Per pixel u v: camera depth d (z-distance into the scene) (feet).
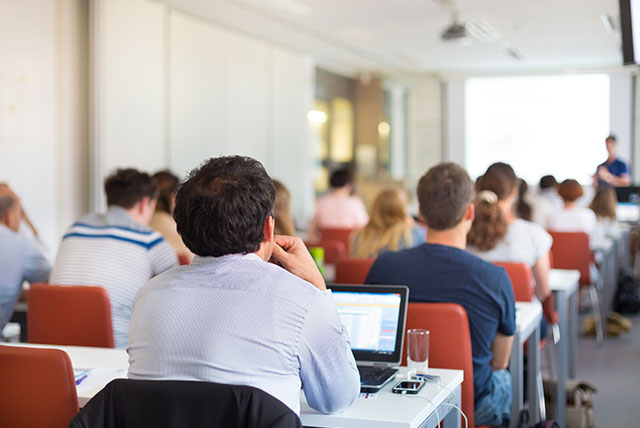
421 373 6.29
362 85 37.60
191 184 4.79
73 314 8.56
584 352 16.84
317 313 4.79
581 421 11.17
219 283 4.76
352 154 37.40
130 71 19.89
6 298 9.95
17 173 17.17
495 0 22.58
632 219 25.75
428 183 7.70
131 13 19.88
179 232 4.86
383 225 12.05
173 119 21.89
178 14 22.07
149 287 4.97
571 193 19.10
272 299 4.70
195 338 4.64
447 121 39.68
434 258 7.47
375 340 6.51
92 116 18.76
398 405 5.57
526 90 38.58
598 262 20.31
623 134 36.83
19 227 10.53
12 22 16.89
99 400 4.42
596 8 23.77
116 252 9.28
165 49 21.45
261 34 26.48
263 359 4.61
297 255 5.55
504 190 11.35
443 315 6.88
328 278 12.96
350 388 5.10
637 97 36.50
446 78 38.93
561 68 37.14
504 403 7.84
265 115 27.53
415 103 40.01
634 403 12.97
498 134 39.11
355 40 28.71
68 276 9.25
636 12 11.68
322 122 34.17
